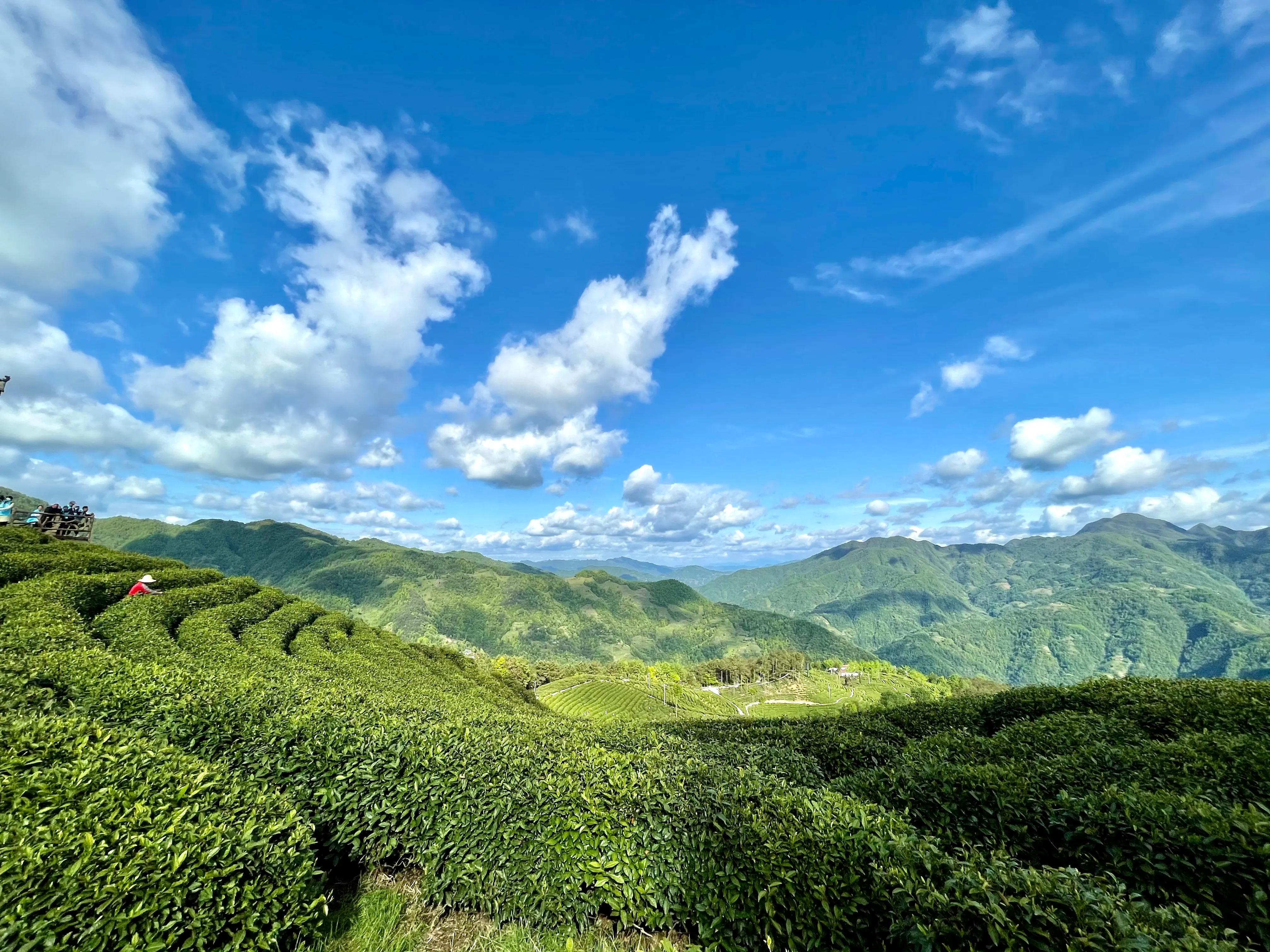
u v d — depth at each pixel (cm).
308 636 2809
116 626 1858
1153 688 1349
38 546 3030
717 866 673
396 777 836
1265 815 582
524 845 759
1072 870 523
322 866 802
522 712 1878
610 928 733
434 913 750
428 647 5184
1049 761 910
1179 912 495
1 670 1033
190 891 521
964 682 19325
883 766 1062
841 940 545
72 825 535
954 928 475
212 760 878
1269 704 1077
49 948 436
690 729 1648
